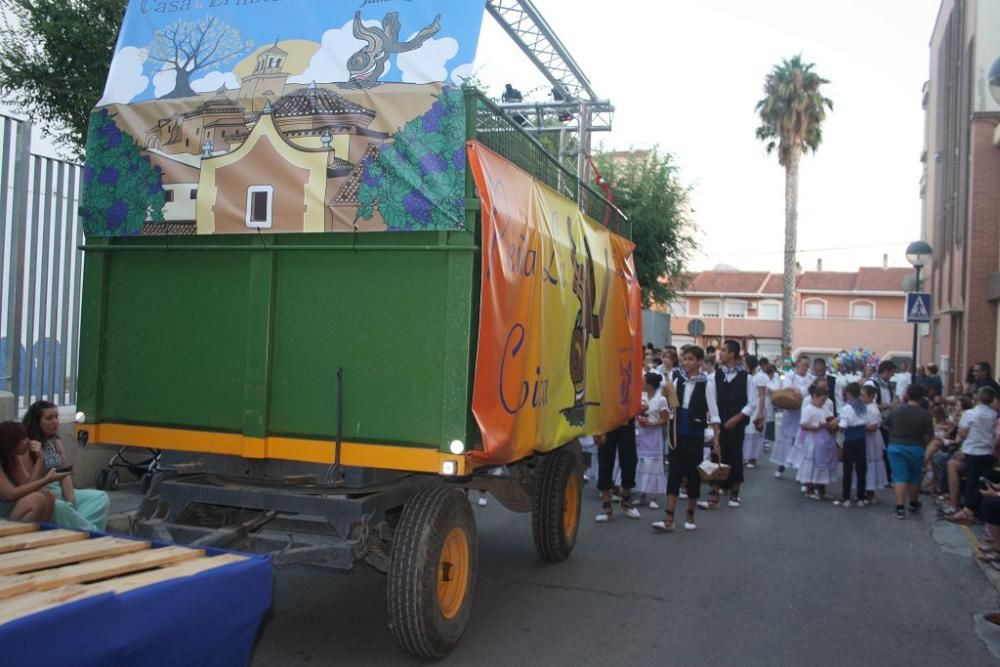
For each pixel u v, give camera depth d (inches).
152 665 128.2
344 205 201.8
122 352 224.1
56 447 267.4
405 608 191.9
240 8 225.9
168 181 218.1
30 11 410.9
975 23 828.0
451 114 194.9
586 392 278.4
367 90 202.2
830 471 471.2
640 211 912.3
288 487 207.5
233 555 157.2
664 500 457.4
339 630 227.1
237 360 213.0
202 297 217.0
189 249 215.8
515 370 205.5
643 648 220.5
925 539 373.4
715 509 431.2
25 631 107.5
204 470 221.0
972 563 327.3
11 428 223.8
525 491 292.0
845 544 356.8
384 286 201.5
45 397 347.9
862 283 2140.7
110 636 120.0
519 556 319.6
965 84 879.1
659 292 974.4
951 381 970.7
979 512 348.5
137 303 223.3
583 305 276.4
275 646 213.8
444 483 215.9
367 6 211.9
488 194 193.2
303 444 204.5
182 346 218.4
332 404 204.1
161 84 223.9
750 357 641.0
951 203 983.6
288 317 209.2
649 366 558.9
